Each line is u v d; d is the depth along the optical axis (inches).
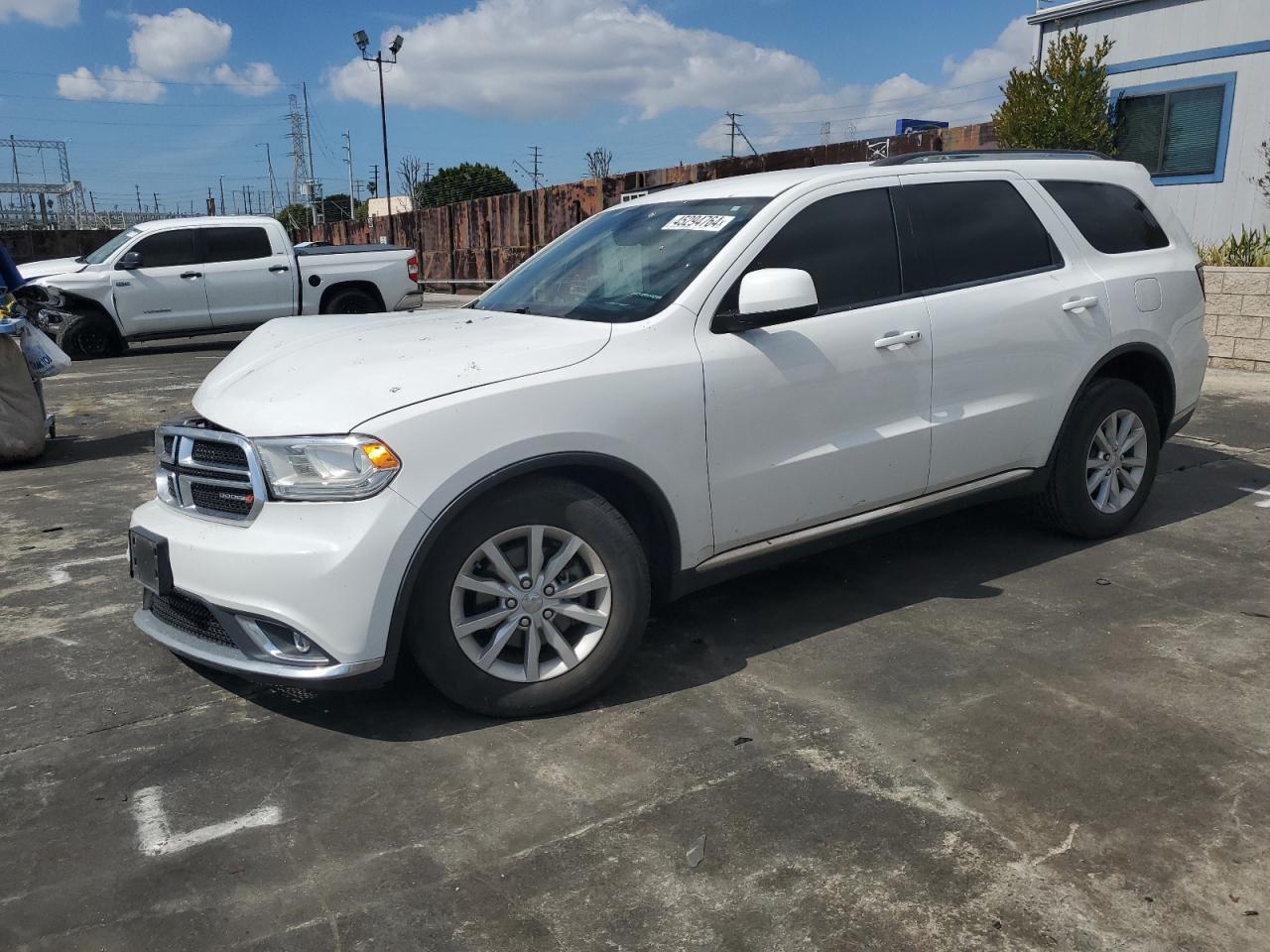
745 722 128.4
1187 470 248.1
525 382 125.2
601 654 131.3
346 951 89.3
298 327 161.5
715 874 98.6
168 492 134.1
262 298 542.6
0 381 275.6
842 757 119.4
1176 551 189.5
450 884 98.1
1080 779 113.3
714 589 176.1
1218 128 476.4
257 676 120.4
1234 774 113.7
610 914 93.4
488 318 154.1
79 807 112.3
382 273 571.8
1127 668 140.9
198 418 131.2
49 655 152.8
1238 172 472.7
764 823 106.5
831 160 561.0
